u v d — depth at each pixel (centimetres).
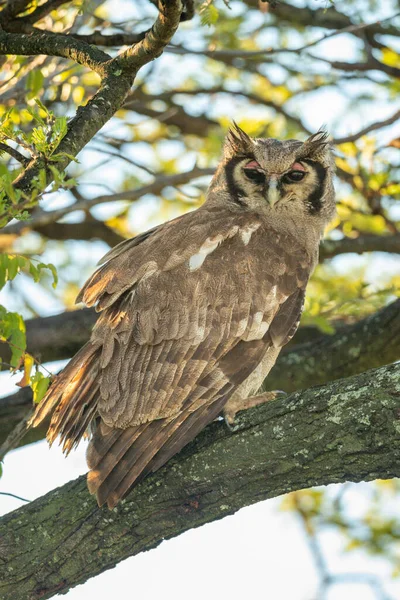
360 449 846
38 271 885
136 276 1005
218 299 998
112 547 916
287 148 1220
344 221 1706
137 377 937
